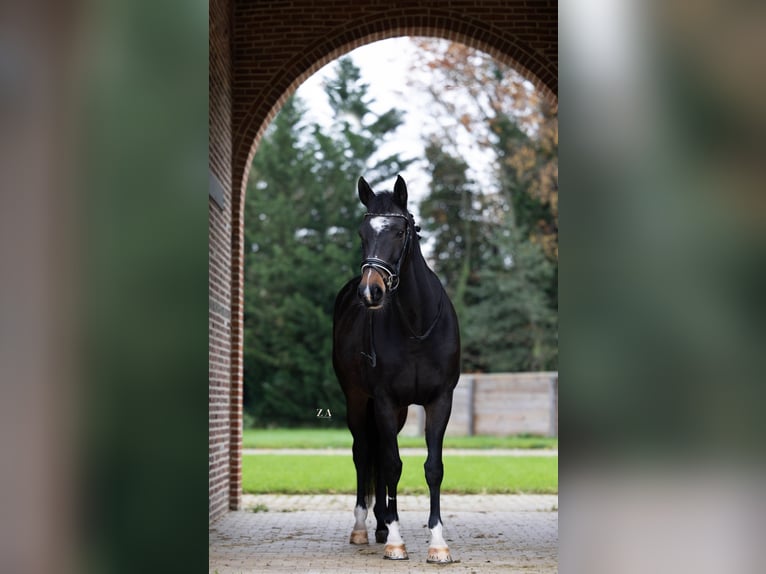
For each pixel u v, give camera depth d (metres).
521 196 23.56
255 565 6.12
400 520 8.42
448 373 6.04
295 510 9.12
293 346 23.14
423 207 24.16
